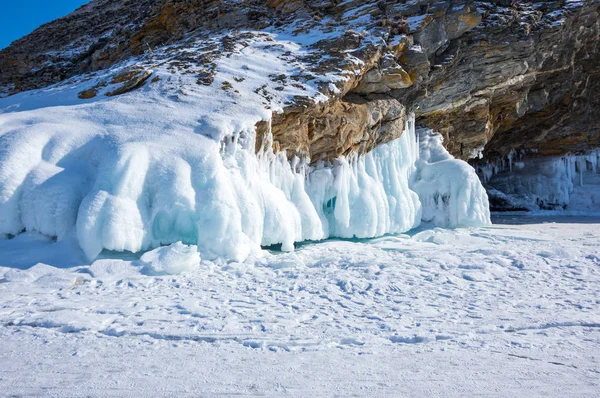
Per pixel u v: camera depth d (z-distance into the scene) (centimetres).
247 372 339
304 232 1003
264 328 453
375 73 1266
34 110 970
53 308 520
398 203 1202
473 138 1650
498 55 1468
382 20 1377
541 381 319
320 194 1115
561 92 1767
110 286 629
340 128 1133
